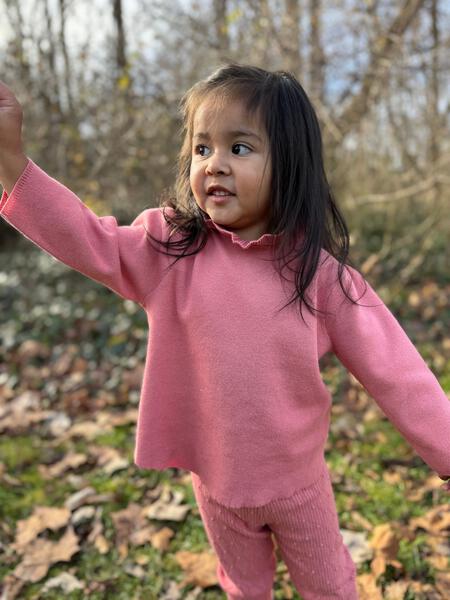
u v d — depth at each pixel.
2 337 4.75
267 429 1.48
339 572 1.67
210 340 1.49
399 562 2.16
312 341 1.49
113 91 5.10
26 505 2.70
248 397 1.47
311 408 1.57
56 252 1.49
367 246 5.97
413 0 4.36
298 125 1.49
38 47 4.89
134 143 5.16
